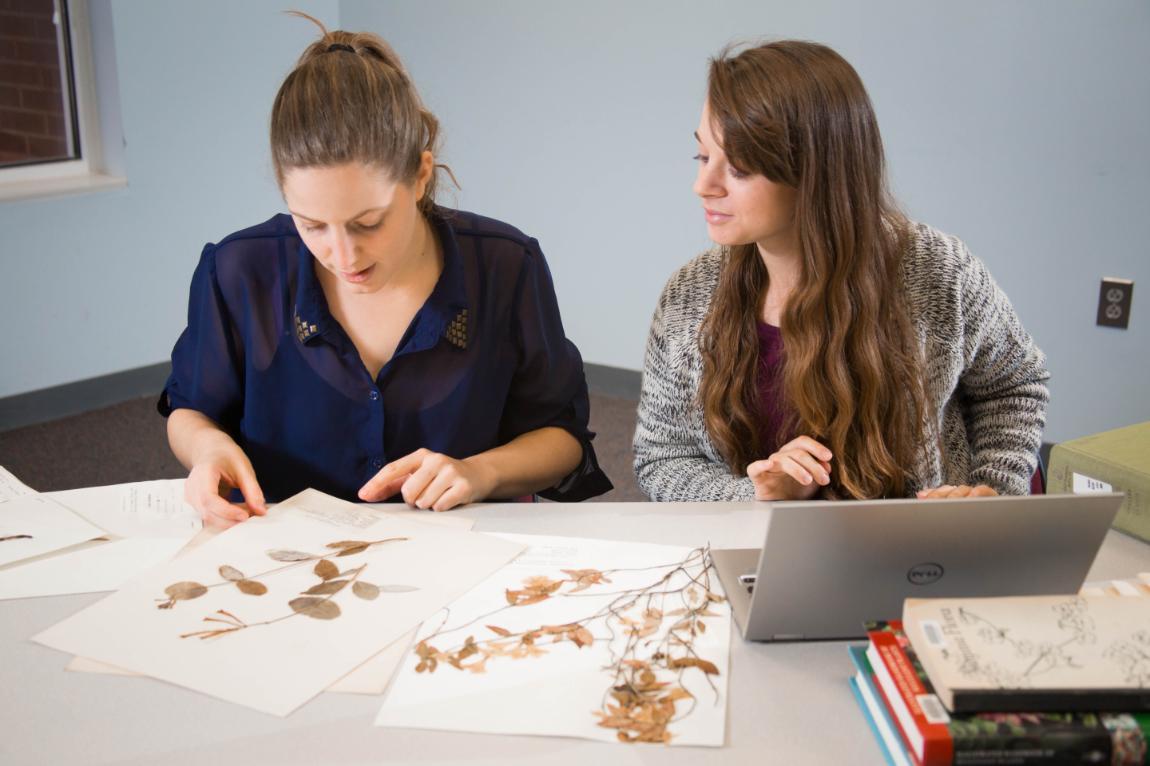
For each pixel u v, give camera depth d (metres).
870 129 1.33
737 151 1.29
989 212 3.10
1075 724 0.80
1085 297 3.02
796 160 1.29
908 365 1.39
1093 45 2.84
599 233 3.75
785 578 0.97
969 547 0.97
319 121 1.14
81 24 3.51
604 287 3.80
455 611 1.06
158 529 1.24
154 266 3.76
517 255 1.46
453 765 0.85
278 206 4.06
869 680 0.91
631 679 0.96
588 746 0.87
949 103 3.07
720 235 1.37
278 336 1.40
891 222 1.44
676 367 1.54
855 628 1.02
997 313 1.49
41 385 3.54
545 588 1.10
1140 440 1.32
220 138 3.83
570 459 1.51
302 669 0.96
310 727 0.89
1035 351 1.56
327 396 1.40
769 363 1.47
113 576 1.12
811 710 0.92
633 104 3.54
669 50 3.42
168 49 3.62
